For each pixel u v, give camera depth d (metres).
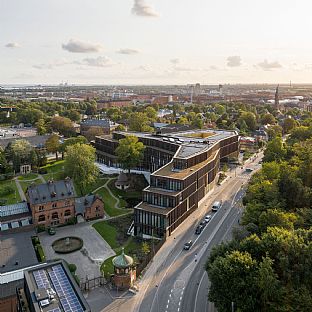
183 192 115.56
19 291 69.12
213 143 165.75
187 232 109.31
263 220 85.62
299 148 155.25
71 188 118.75
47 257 95.69
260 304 61.06
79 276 86.75
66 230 112.81
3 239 99.94
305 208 92.31
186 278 84.69
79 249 100.31
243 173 176.62
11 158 182.25
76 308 57.56
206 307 74.25
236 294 61.16
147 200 114.94
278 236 68.31
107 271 88.88
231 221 117.00
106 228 114.56
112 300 76.94
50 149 198.00
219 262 64.81
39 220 112.19
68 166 137.00
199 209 128.50
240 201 135.75
